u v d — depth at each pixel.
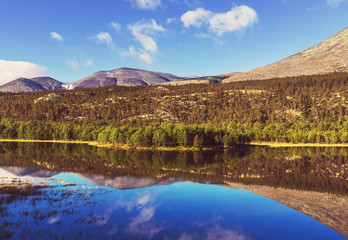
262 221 27.08
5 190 36.09
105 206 30.50
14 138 180.38
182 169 66.31
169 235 22.39
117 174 56.88
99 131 170.00
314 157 97.25
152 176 55.09
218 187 44.41
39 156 89.31
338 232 24.45
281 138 175.25
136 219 26.31
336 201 36.56
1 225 22.41
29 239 20.03
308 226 25.91
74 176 52.94
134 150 119.44
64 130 176.88
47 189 38.19
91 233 22.00
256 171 64.12
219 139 137.25
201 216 28.03
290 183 49.38
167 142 129.00
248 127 192.38
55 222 24.14
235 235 23.00
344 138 165.25
